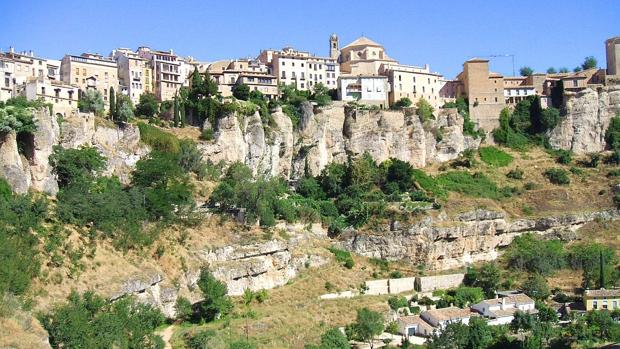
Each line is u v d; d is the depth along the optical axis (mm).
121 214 158250
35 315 120062
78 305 124875
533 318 163750
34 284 127938
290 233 189250
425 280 190125
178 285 154625
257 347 141000
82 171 168000
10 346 106438
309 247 190875
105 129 185375
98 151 178250
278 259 176500
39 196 154250
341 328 158875
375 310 168125
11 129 153500
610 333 157125
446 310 172625
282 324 153625
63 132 173625
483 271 194375
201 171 195750
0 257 125500
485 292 189875
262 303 165000
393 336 163750
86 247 144750
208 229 172750
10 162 152250
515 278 197000
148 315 135750
